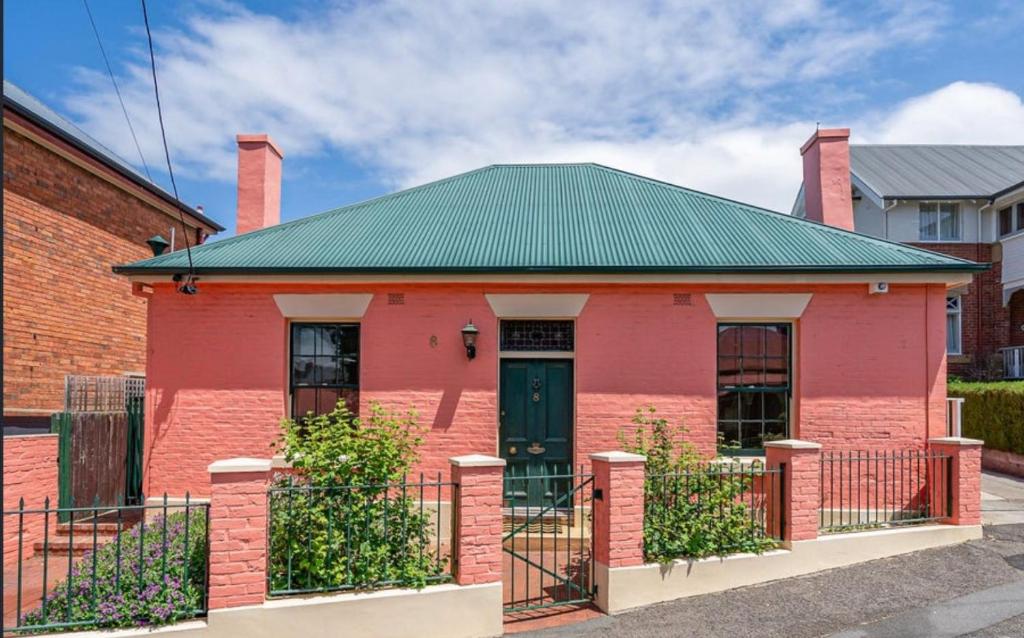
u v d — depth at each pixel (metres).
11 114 10.34
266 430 8.72
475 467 5.68
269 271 8.44
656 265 8.37
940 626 5.55
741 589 6.43
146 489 8.69
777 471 6.92
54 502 8.12
